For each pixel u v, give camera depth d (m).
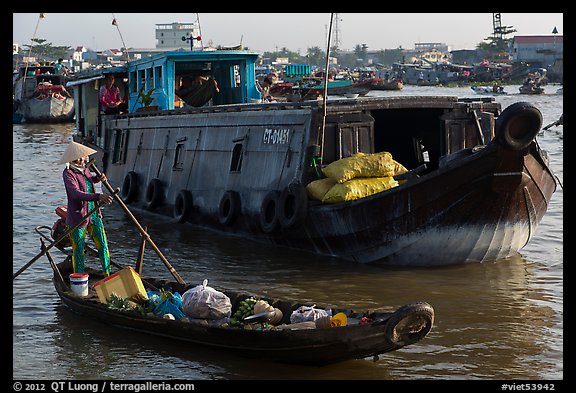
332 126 13.84
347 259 13.55
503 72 103.25
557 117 43.75
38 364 9.26
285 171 14.04
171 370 9.05
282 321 9.70
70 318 10.86
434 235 12.56
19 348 9.77
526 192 12.50
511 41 129.00
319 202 13.31
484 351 9.46
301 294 11.77
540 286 12.00
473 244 12.84
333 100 14.12
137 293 10.64
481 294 11.64
